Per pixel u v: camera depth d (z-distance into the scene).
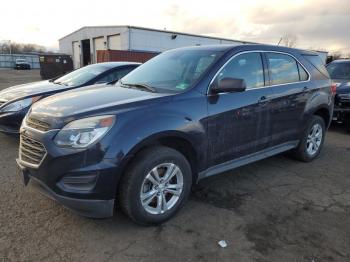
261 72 4.30
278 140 4.62
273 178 4.64
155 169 3.17
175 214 3.48
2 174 4.45
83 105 3.22
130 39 35.94
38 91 5.93
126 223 3.32
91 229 3.20
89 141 2.85
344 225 3.43
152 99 3.29
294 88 4.71
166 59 4.42
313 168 5.12
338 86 7.64
